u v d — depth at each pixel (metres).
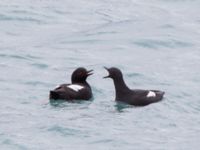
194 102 20.23
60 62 24.06
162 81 22.28
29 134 17.34
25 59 24.25
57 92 20.00
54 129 17.64
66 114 18.92
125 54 25.20
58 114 18.89
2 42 26.39
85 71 21.17
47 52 25.19
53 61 24.16
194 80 22.44
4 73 22.72
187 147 16.70
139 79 22.41
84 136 17.27
